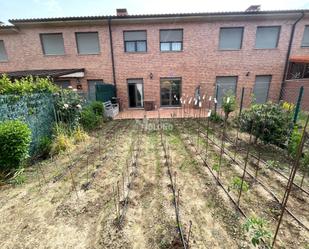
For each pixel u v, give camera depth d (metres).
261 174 3.85
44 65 11.46
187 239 2.23
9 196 3.23
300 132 4.62
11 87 4.55
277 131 4.84
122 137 6.64
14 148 3.66
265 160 4.50
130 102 12.34
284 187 3.37
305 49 10.84
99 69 11.54
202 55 11.23
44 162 4.68
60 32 10.93
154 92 11.98
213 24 10.71
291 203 2.92
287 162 4.38
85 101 8.74
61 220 2.63
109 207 2.88
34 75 9.20
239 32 10.91
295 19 10.38
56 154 5.14
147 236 2.30
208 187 3.36
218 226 2.44
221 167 4.16
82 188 3.44
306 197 3.07
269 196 3.08
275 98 11.60
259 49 10.98
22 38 11.01
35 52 11.26
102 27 10.86
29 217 2.71
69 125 6.58
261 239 2.04
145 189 3.34
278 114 4.97
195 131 7.14
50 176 3.93
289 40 10.74
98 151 5.36
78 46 11.30
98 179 3.77
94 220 2.61
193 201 2.97
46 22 10.42
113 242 2.23
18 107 4.54
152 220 2.57
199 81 11.63
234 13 10.09
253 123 4.64
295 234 2.30
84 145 5.88
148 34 10.96
